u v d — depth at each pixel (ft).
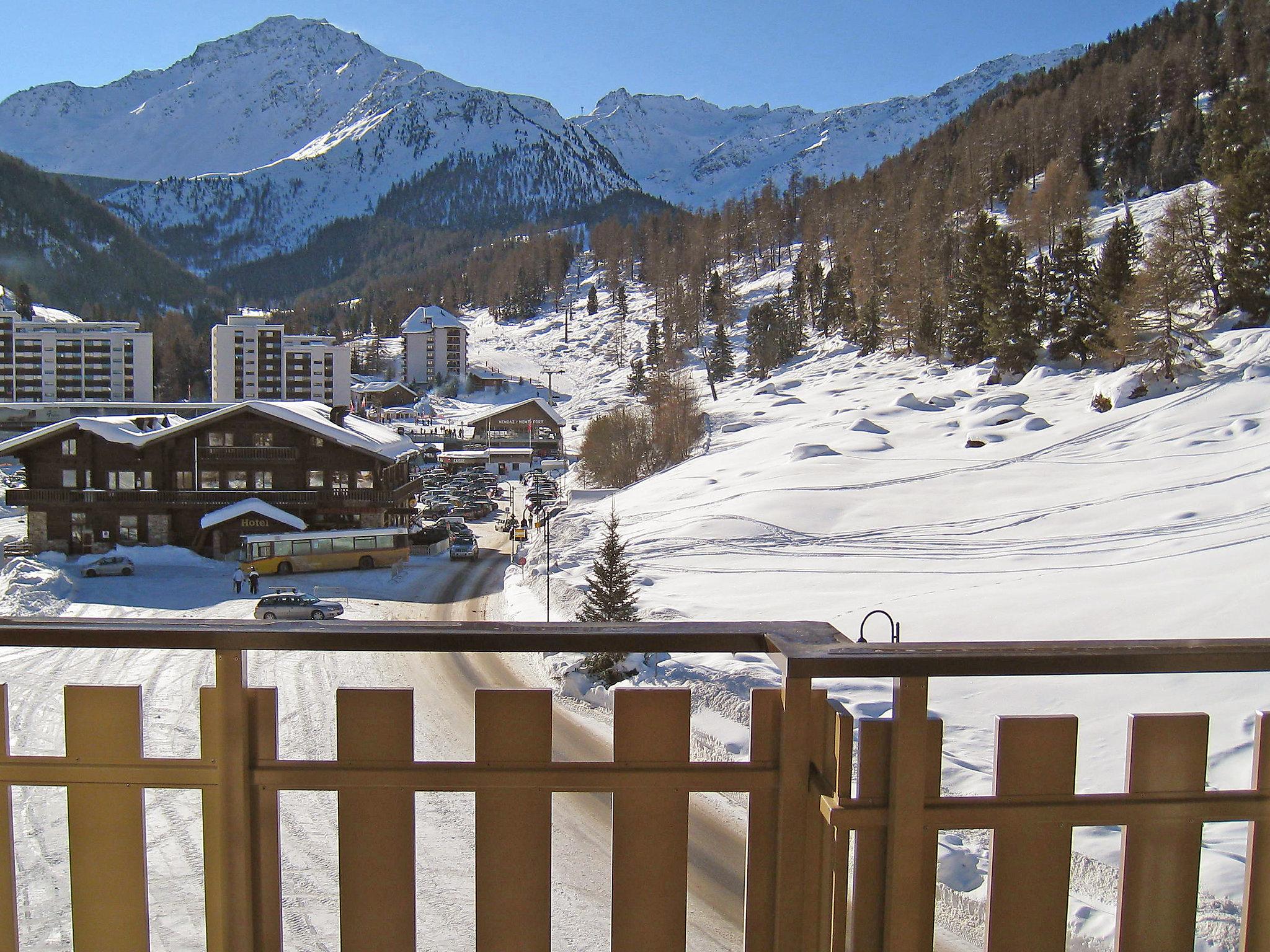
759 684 58.75
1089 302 215.72
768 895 7.41
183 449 147.33
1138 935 7.30
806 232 513.86
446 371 519.19
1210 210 231.09
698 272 491.31
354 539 137.18
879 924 7.17
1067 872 7.25
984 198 425.28
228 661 7.10
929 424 184.34
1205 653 7.03
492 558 147.95
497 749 7.27
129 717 7.25
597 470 217.56
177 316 595.88
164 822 41.42
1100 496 114.11
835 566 99.96
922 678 6.90
